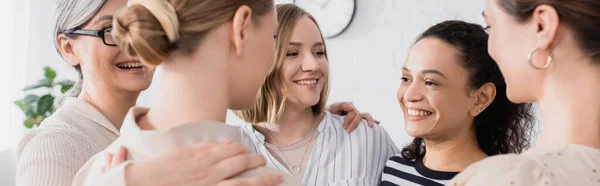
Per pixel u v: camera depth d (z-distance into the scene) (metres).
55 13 1.35
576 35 0.79
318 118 1.81
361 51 4.07
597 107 0.80
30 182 1.13
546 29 0.80
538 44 0.81
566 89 0.81
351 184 1.71
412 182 1.54
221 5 0.83
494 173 0.77
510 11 0.84
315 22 1.77
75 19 1.31
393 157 1.65
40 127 1.28
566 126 0.81
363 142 1.77
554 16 0.79
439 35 1.44
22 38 4.32
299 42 1.68
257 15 0.86
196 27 0.82
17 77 4.31
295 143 1.76
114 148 0.86
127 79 1.34
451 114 1.43
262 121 1.74
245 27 0.84
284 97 1.69
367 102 4.08
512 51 0.85
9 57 4.29
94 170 0.87
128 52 0.84
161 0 0.82
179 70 0.84
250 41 0.86
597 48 0.78
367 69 4.07
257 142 1.75
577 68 0.80
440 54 1.41
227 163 0.80
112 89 1.36
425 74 1.42
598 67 0.79
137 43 0.80
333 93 4.15
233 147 0.82
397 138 4.02
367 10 4.05
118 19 0.83
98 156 0.91
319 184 1.72
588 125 0.81
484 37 1.44
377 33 4.03
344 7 4.07
